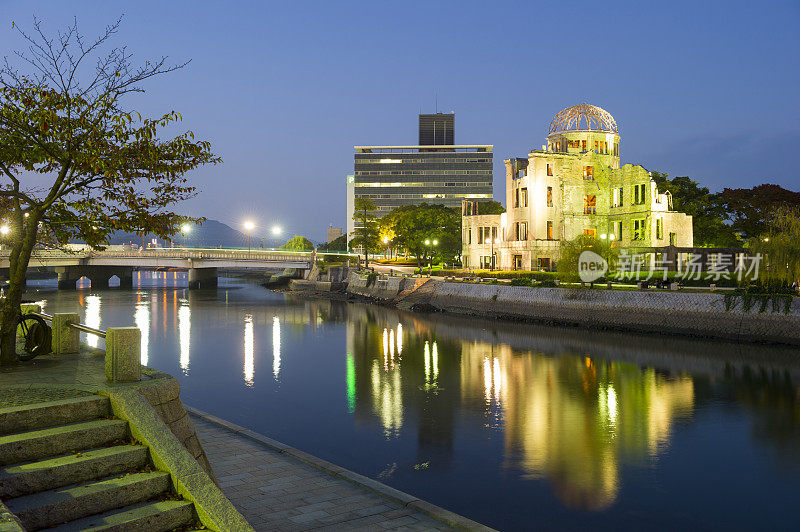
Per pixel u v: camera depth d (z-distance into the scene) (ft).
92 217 46.06
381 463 70.13
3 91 42.22
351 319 234.38
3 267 282.15
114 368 35.27
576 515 55.31
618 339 170.40
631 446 76.69
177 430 34.96
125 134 43.24
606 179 315.58
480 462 70.38
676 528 52.75
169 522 26.76
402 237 441.27
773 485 63.16
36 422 29.94
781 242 151.64
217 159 47.24
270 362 141.49
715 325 160.25
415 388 112.78
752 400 100.42
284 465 48.93
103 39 43.55
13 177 45.01
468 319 232.32
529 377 122.11
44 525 24.84
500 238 340.39
